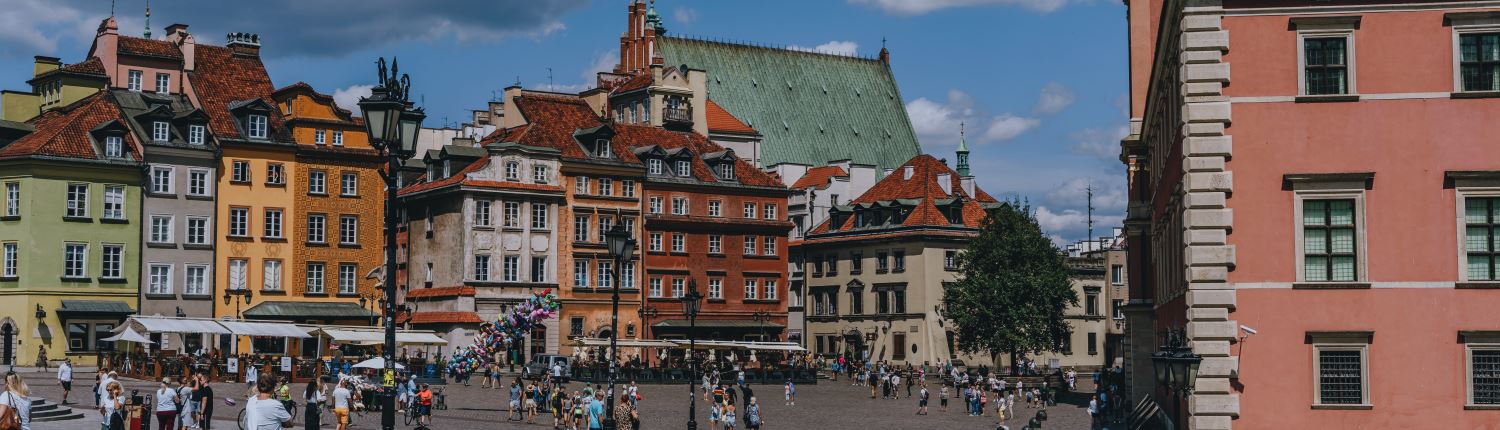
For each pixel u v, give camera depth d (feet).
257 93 399.44
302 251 386.52
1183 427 164.25
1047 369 489.67
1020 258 425.69
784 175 592.60
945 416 292.20
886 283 487.20
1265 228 155.12
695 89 521.24
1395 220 153.48
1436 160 153.38
